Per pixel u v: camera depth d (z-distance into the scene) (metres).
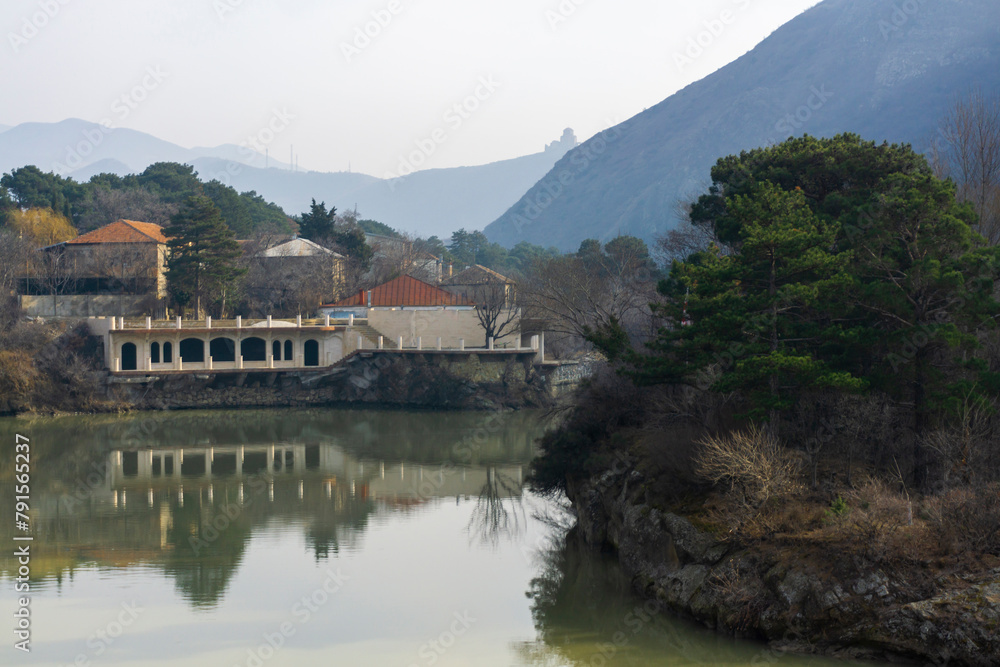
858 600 28.44
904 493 32.94
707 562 33.19
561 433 52.09
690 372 39.19
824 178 46.03
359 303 115.44
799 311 40.12
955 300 35.09
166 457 75.38
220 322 102.88
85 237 121.56
